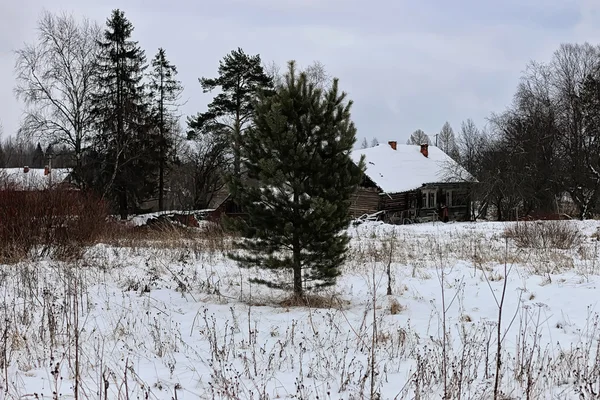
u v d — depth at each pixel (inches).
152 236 718.5
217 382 195.0
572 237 650.8
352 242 716.0
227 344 250.5
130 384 196.9
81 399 176.9
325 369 216.5
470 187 1541.6
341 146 322.7
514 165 1461.6
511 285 389.7
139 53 1339.8
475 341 247.3
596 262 493.7
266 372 209.8
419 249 636.1
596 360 208.8
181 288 363.9
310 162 318.7
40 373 205.3
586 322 288.4
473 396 189.9
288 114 322.7
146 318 294.7
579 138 1471.5
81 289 307.3
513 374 214.5
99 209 580.7
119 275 391.9
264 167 310.3
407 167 1605.6
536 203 1454.2
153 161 1390.3
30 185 529.0
